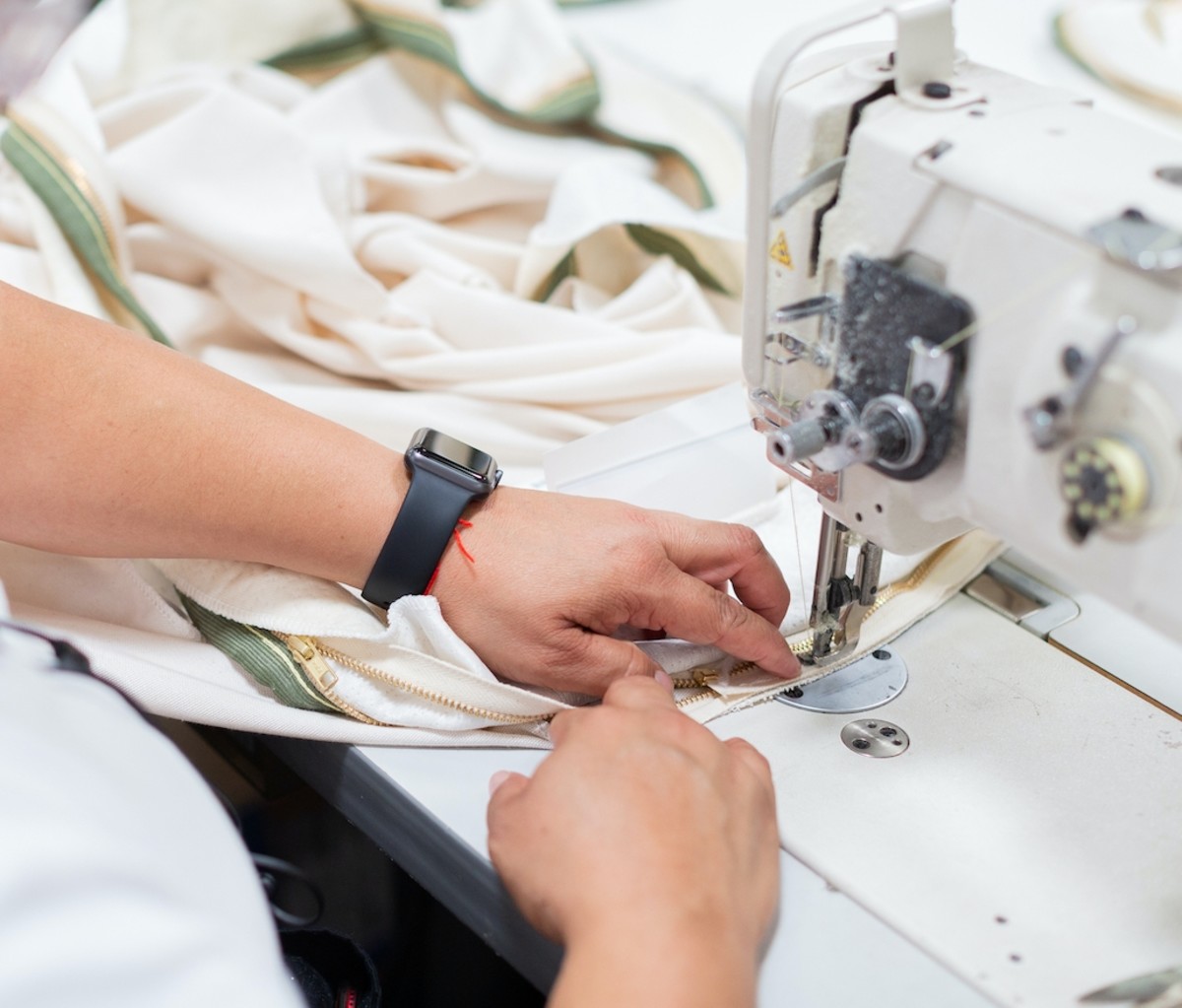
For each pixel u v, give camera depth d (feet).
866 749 2.53
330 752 2.52
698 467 3.17
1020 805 2.39
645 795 1.98
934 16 2.08
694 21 5.62
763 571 2.70
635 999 1.70
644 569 2.50
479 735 2.50
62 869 1.37
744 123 4.89
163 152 3.79
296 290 3.78
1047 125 2.01
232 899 1.67
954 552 3.10
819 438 2.19
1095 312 1.76
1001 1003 1.99
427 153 4.60
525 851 1.98
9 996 1.30
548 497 2.65
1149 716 2.63
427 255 4.01
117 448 2.39
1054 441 1.85
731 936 1.83
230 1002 1.47
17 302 2.43
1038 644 2.85
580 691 2.53
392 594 2.53
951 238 1.99
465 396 3.61
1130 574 1.85
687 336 3.62
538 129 4.82
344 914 3.26
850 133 2.12
